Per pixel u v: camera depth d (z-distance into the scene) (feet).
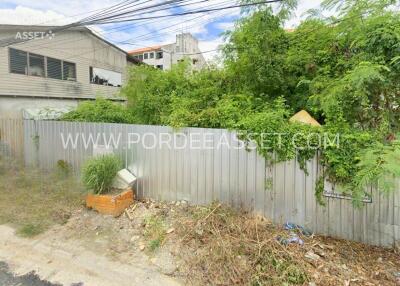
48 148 20.42
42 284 8.67
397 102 11.94
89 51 46.62
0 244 11.13
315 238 10.99
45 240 11.44
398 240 10.14
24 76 35.94
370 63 10.87
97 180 13.80
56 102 40.78
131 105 25.80
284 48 18.60
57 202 15.03
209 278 8.78
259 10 17.84
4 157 22.89
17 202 15.15
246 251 9.52
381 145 9.44
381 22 12.10
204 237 10.59
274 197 12.12
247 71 18.89
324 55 17.01
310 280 8.43
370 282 8.50
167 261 9.84
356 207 10.49
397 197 10.03
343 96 12.09
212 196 13.53
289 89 19.10
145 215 13.12
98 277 9.07
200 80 23.22
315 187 11.29
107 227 12.41
